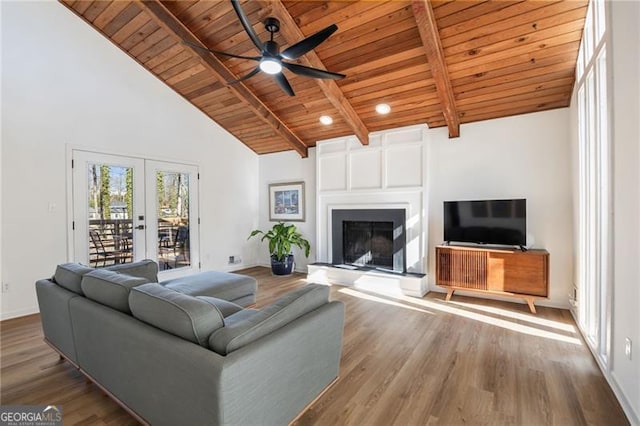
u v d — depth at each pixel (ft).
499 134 12.60
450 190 13.62
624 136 5.71
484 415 5.72
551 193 11.65
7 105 10.77
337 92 12.67
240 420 3.97
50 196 11.79
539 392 6.39
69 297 6.51
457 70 10.70
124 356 5.10
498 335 9.27
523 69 10.21
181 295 4.84
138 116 14.44
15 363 7.67
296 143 17.63
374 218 15.43
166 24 10.98
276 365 4.54
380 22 9.66
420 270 14.19
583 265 9.48
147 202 14.85
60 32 11.98
